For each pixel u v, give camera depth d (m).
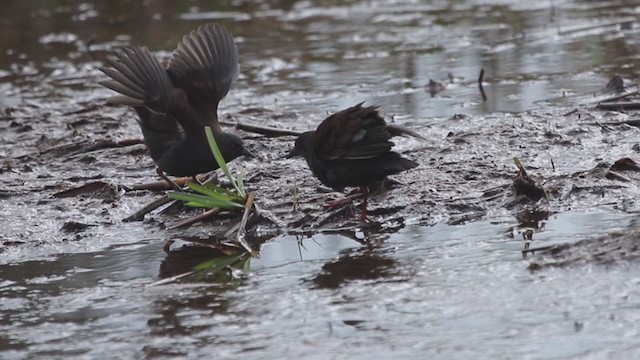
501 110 17.08
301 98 18.95
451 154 14.52
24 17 28.73
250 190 13.52
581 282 9.81
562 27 24.17
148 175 14.71
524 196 12.41
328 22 26.70
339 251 11.31
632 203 12.20
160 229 12.51
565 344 8.64
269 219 12.29
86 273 11.12
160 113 12.27
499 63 20.97
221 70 12.86
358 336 9.05
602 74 19.20
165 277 10.85
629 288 9.59
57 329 9.63
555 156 14.20
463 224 11.95
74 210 13.27
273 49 23.62
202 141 12.34
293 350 8.86
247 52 23.42
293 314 9.62
